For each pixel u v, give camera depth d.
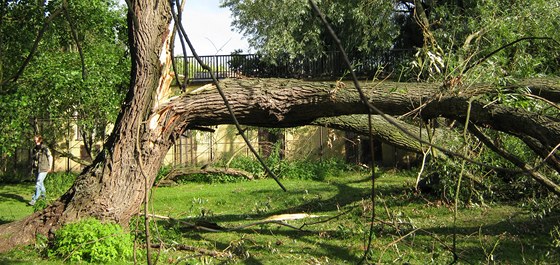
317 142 20.38
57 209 7.18
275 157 18.52
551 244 6.68
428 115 7.04
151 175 7.34
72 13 12.55
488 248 6.82
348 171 18.61
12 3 9.93
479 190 9.84
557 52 9.91
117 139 7.25
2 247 6.89
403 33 20.70
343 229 7.63
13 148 13.55
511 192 9.93
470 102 6.22
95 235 6.55
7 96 9.88
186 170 13.77
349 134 20.16
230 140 20.22
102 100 14.04
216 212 11.27
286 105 7.29
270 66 20.83
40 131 17.12
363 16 17.97
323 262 6.44
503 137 8.65
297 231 8.34
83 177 7.34
